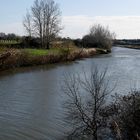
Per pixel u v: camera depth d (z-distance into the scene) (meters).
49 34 73.19
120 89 24.94
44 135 14.62
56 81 30.38
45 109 19.12
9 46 58.75
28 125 16.12
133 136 11.58
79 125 14.48
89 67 43.66
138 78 31.95
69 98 21.17
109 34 101.56
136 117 12.10
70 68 43.06
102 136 12.76
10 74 36.81
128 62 52.66
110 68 42.09
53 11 74.12
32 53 50.84
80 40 98.06
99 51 81.81
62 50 59.31
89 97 19.72
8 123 16.52
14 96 23.22
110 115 13.30
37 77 33.94
